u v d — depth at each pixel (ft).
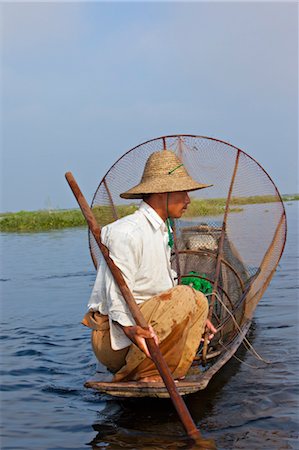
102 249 11.66
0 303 24.72
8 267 36.50
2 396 13.08
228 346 14.58
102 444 10.36
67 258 39.55
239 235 16.25
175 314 11.60
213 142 15.28
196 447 10.09
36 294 26.55
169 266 12.57
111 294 11.48
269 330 18.08
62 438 10.70
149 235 11.88
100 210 16.15
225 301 16.17
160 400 12.47
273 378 13.56
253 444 10.17
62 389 13.50
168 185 11.99
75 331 19.22
